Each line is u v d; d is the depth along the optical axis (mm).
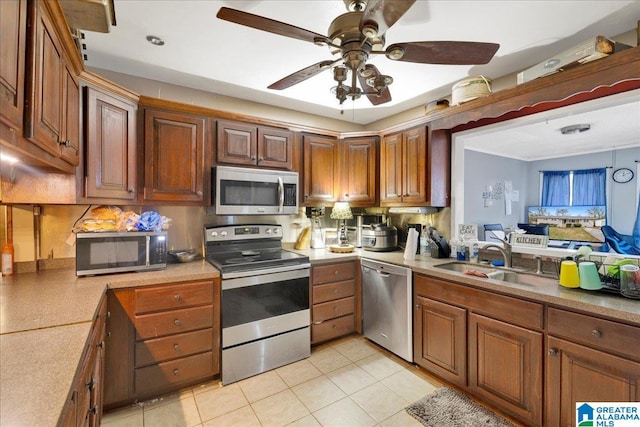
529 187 6609
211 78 2457
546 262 2088
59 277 1898
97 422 1476
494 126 2469
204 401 1981
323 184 3098
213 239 2641
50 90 1194
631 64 1475
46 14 1112
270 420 1807
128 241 2025
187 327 2053
